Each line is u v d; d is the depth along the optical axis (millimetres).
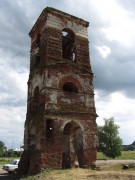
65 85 22812
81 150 20062
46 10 23250
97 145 20656
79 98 21484
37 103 22906
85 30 25062
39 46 24891
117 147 52031
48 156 18344
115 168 20719
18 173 21016
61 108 20203
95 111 21797
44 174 16484
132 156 58094
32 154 19484
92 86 22703
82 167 19422
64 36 24797
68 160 20781
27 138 22359
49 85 20469
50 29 22719
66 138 21812
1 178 20141
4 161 50531
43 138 18641
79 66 22703
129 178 14234
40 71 21969
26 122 23188
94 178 14367
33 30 26391
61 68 21625
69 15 24266
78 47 23797
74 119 20359
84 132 20438
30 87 24172
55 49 22266
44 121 19094
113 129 53125
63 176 15289
